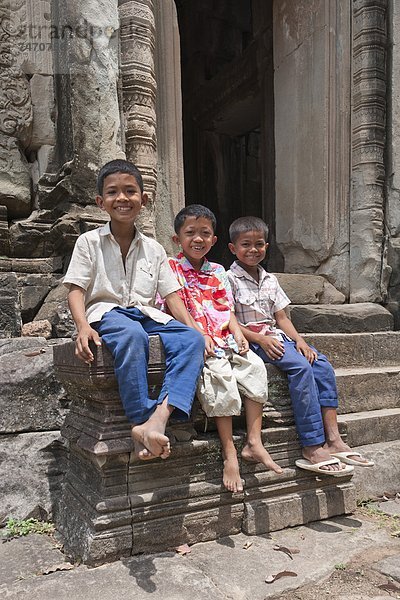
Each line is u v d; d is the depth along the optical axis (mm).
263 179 6758
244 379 2252
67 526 2143
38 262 3830
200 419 2254
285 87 5434
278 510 2281
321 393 2496
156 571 1861
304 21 5145
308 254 5230
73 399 2387
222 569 1910
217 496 2170
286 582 1823
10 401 2514
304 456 2410
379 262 4805
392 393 3561
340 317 4293
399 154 4844
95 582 1790
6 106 3824
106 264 2176
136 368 1904
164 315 2150
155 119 4105
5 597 1713
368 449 3021
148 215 3945
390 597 1755
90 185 3758
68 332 3201
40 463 2496
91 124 3752
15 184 3863
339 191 4957
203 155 9156
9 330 3182
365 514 2508
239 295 2684
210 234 2477
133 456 2002
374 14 4754
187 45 9039
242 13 9211
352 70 4914
